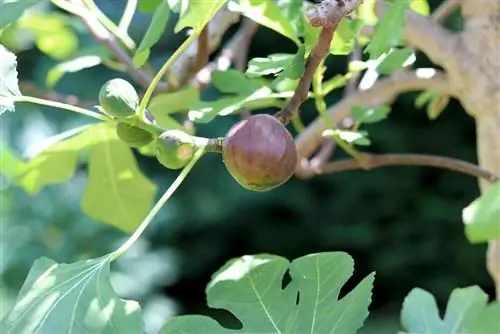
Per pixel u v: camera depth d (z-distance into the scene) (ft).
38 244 10.12
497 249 3.98
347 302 3.08
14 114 10.49
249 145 3.04
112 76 11.93
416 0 4.03
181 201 12.91
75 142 4.28
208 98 11.00
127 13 3.77
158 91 4.31
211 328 3.12
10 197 10.10
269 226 13.60
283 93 3.38
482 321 2.94
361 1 2.97
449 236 12.88
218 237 13.65
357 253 13.35
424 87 4.27
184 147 3.06
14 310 3.02
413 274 13.06
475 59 3.96
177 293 13.82
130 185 4.42
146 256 11.55
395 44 3.13
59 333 2.93
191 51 4.14
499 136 3.98
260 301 3.16
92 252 10.41
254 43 12.23
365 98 4.34
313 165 4.39
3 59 3.21
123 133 3.13
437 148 12.89
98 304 2.95
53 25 5.42
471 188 12.84
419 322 3.15
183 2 2.98
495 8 3.90
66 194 10.45
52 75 4.47
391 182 13.00
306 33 3.26
